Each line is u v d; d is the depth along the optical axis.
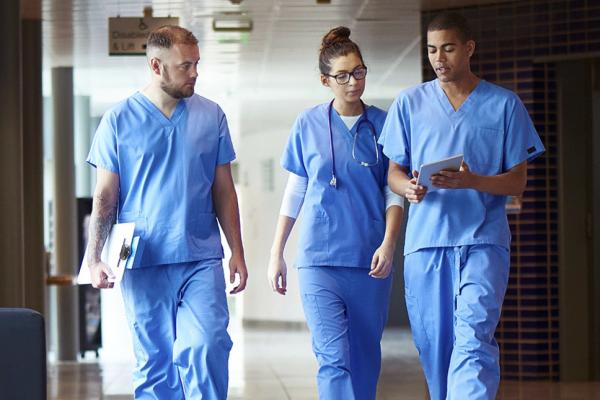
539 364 22.84
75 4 24.83
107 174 10.12
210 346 9.74
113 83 38.62
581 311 22.78
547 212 22.81
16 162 21.19
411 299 10.39
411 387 21.70
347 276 11.40
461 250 10.00
